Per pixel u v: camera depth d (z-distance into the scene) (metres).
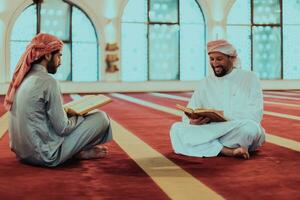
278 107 10.95
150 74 19.00
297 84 19.59
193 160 4.76
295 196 3.40
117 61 18.64
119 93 18.12
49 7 18.02
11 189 3.66
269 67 19.62
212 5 19.11
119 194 3.52
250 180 3.90
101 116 4.61
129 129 7.25
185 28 19.12
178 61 19.12
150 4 18.81
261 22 19.52
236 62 5.04
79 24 18.41
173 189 3.65
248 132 4.77
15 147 4.48
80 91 18.31
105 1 18.48
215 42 4.91
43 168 4.42
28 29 17.89
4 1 17.55
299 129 7.10
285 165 4.48
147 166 4.51
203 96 5.07
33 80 4.29
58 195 3.49
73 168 4.43
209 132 4.88
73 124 4.46
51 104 4.30
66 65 18.31
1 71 17.66
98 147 4.96
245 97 4.92
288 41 19.66
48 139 4.40
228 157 4.87
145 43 18.88
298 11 19.58
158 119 8.63
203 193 3.52
